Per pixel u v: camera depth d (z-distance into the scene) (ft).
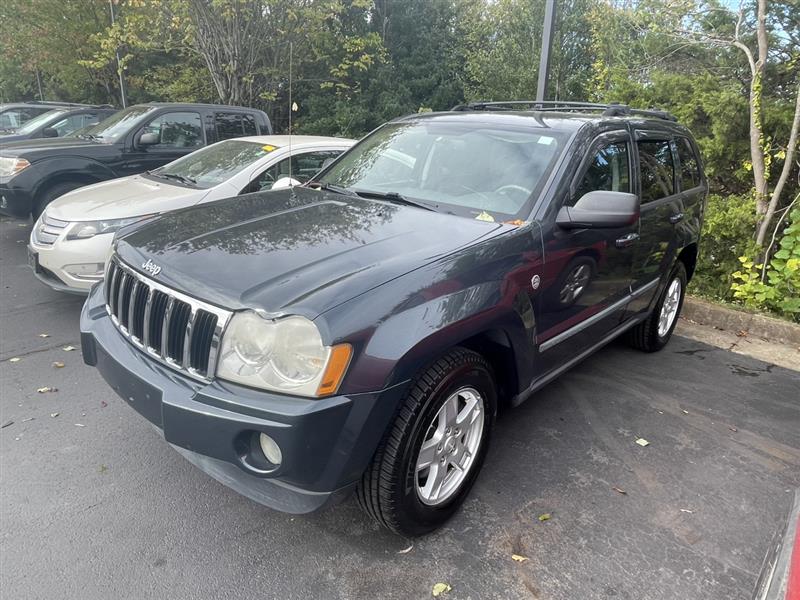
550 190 10.01
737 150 23.79
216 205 10.82
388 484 7.70
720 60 25.45
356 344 6.88
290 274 7.54
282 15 37.04
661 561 8.44
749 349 17.10
